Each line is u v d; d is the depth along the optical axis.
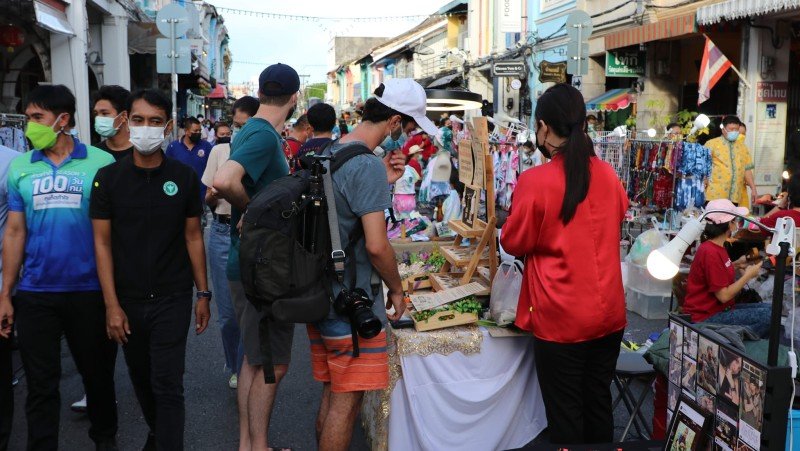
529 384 3.98
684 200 8.59
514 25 21.50
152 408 3.75
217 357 5.80
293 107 3.74
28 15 10.40
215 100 43.81
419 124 3.25
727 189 9.08
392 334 3.72
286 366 3.71
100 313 3.65
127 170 3.46
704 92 10.98
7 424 3.75
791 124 11.35
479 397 3.78
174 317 3.50
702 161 8.50
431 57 34.31
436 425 3.77
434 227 7.13
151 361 3.49
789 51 10.88
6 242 3.54
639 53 14.69
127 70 16.69
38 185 3.49
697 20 10.95
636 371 3.79
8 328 3.56
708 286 4.30
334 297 3.03
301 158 3.10
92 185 3.47
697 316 4.36
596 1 17.25
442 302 3.86
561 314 3.29
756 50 10.72
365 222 2.99
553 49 19.88
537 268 3.37
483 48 26.67
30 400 3.54
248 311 3.72
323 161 3.03
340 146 3.14
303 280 2.89
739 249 6.67
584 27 11.09
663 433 3.81
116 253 3.46
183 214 3.55
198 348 6.04
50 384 3.55
